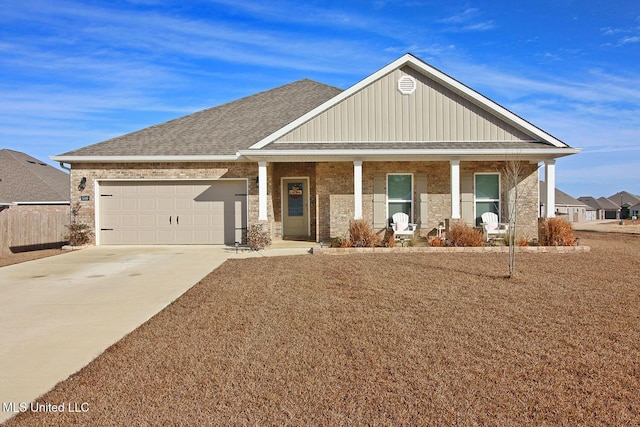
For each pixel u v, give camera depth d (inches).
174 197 619.8
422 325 235.0
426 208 624.7
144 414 146.8
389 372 176.6
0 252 582.6
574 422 139.1
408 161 625.6
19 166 1044.5
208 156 599.8
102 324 246.7
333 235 624.7
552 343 206.4
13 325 246.1
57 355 200.1
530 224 622.2
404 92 593.6
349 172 625.9
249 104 786.8
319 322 242.1
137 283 359.6
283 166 692.1
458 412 145.5
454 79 584.1
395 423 139.6
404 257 475.2
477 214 629.3
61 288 343.9
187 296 309.7
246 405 152.0
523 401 152.3
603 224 1708.9
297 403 152.9
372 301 285.7
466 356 191.8
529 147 564.1
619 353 193.5
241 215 616.7
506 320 242.7
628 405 149.0
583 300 284.4
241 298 299.3
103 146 635.5
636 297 291.6
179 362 189.6
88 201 614.9
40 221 668.1
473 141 592.1
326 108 592.4
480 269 397.1
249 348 204.8
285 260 466.0
